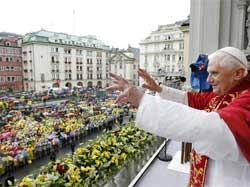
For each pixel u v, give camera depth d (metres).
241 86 0.89
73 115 13.44
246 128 0.62
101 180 2.60
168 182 2.83
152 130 0.65
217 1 3.62
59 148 9.08
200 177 0.96
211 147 0.62
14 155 6.72
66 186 2.21
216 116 0.65
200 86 2.49
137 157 3.26
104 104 14.49
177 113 0.65
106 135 3.50
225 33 3.67
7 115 12.99
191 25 3.89
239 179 0.80
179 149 3.81
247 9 3.54
